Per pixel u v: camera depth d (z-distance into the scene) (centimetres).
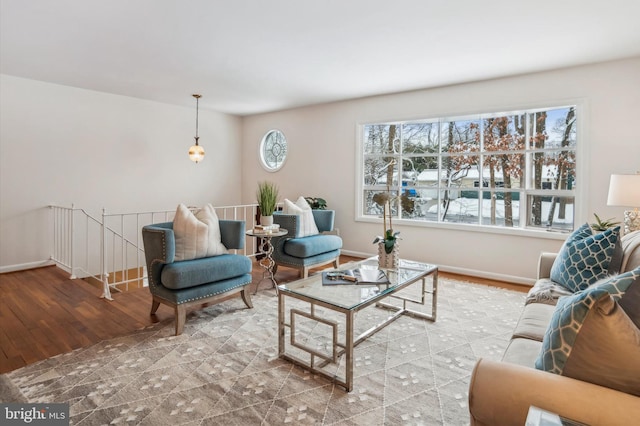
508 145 433
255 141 666
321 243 411
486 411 102
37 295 353
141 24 282
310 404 184
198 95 516
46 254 464
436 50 333
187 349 242
